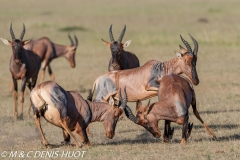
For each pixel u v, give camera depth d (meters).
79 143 35.50
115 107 36.16
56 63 91.31
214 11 168.12
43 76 72.38
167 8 186.25
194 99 37.22
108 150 34.62
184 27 129.25
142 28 131.62
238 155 32.19
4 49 104.25
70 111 35.09
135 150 34.34
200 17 151.88
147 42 107.19
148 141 37.91
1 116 50.25
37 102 34.66
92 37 118.25
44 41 73.19
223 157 31.64
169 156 32.19
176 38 109.12
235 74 70.94
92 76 75.00
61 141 38.50
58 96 34.34
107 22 146.88
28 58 54.34
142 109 34.22
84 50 102.62
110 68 50.28
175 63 41.38
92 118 36.12
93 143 37.69
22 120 48.47
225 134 39.31
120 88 37.66
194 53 41.06
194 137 38.72
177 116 34.47
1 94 63.66
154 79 40.97
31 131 42.56
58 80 72.88
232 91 59.16
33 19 145.12
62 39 115.25
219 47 99.69
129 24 141.38
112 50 49.88
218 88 61.56
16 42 53.06
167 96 35.03
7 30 126.06
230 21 138.38
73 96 35.72
